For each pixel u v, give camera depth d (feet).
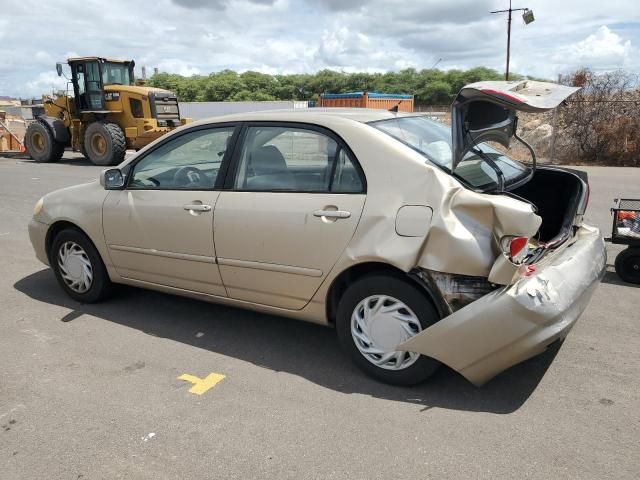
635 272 17.12
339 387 11.27
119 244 14.66
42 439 9.66
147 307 15.83
